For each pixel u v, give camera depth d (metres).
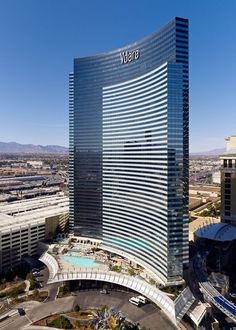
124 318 125.56
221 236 188.62
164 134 149.62
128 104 187.50
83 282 159.75
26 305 141.75
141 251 172.00
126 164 186.88
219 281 148.62
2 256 183.50
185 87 152.00
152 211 161.75
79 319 128.75
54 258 183.75
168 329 122.25
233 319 118.44
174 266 145.62
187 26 153.25
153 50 171.62
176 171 147.62
